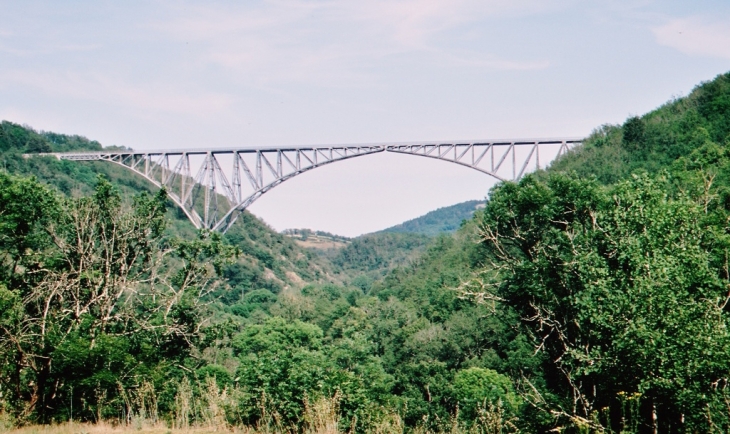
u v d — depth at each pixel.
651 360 9.55
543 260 19.30
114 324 21.66
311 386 11.81
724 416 8.95
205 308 23.83
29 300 18.28
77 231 20.33
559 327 19.12
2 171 19.97
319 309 62.03
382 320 48.22
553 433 11.47
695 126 48.28
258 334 44.19
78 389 15.59
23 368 16.30
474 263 50.69
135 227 22.42
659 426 9.81
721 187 20.61
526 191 22.45
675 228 11.97
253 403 11.98
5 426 12.64
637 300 10.12
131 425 12.45
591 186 21.55
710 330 9.50
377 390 19.86
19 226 19.83
